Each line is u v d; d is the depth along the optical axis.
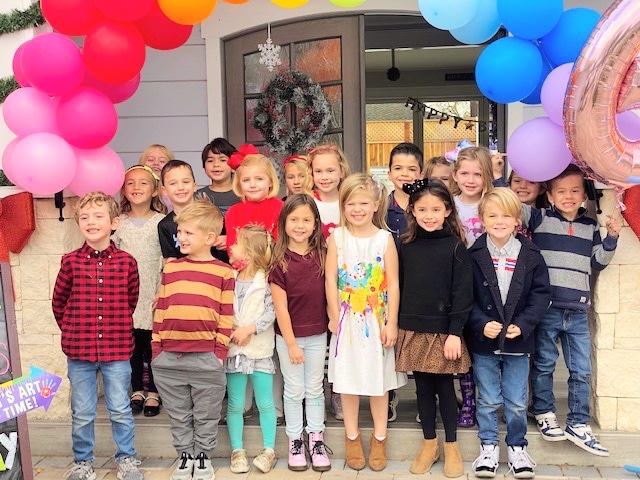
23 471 2.75
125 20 3.24
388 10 5.39
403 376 3.38
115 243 3.79
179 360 3.26
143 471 3.43
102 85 3.55
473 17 3.23
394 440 3.48
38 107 3.31
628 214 3.33
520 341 3.18
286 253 3.37
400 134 9.62
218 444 3.58
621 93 2.87
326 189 3.68
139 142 5.66
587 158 2.95
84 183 3.43
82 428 3.29
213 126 5.60
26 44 3.25
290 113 5.50
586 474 3.29
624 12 2.75
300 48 5.58
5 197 3.58
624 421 3.43
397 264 3.33
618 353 3.43
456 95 9.12
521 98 3.32
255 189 3.62
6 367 2.72
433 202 3.22
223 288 3.29
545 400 3.40
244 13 5.51
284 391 3.43
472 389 3.51
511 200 3.14
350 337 3.29
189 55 5.58
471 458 3.45
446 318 3.23
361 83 5.48
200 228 3.26
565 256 3.31
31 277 3.68
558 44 3.26
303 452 3.41
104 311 3.25
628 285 3.40
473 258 3.26
